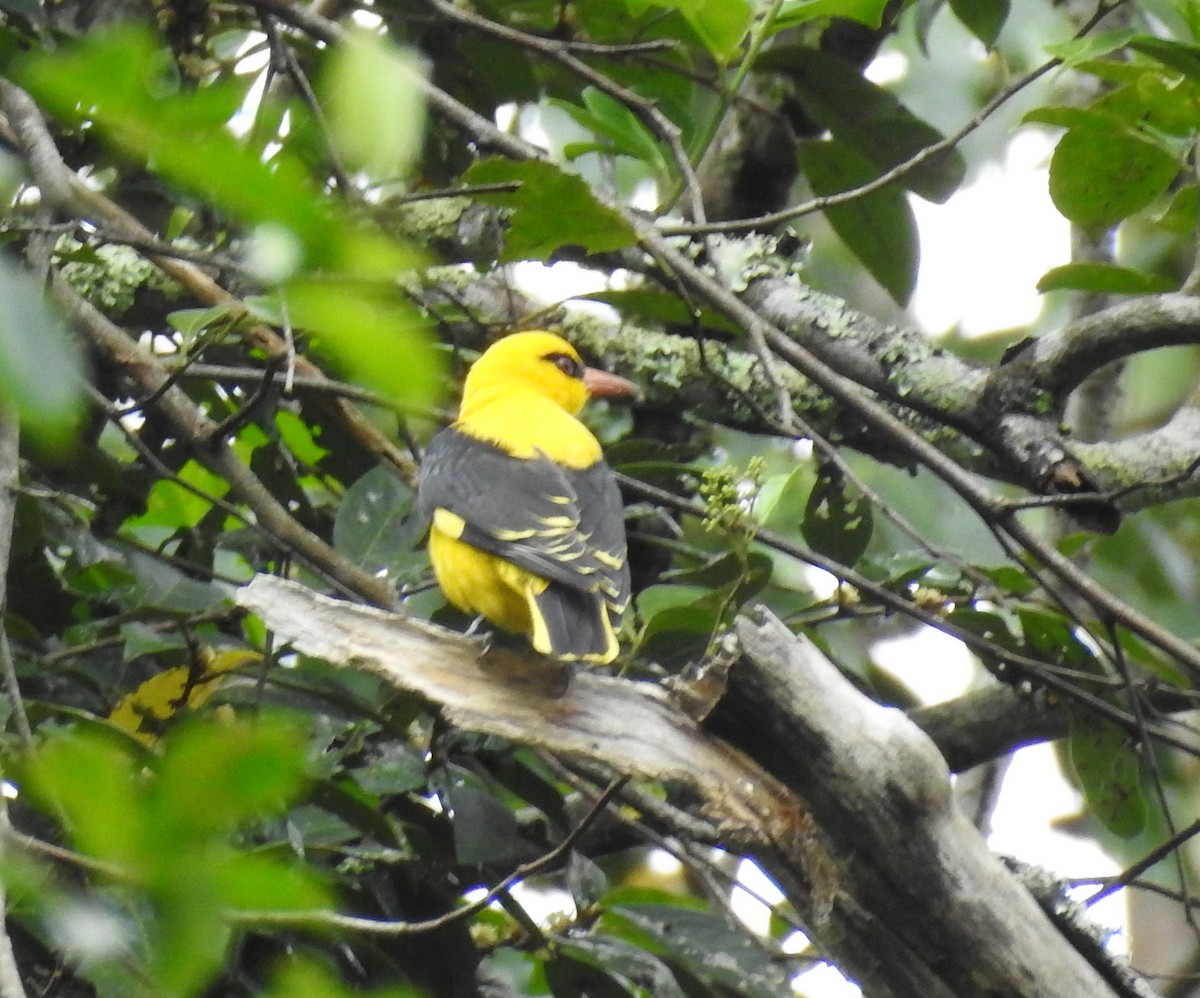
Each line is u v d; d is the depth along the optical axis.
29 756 4.36
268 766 3.31
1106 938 7.31
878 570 11.33
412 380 3.24
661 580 10.31
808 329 11.01
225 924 4.64
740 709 6.96
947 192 12.43
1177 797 14.45
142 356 9.61
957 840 7.06
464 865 9.68
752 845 7.10
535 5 12.05
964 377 10.54
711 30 10.64
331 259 3.26
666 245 8.70
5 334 2.55
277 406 10.43
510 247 8.80
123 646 9.34
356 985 8.81
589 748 7.08
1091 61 10.30
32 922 7.05
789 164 13.64
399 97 3.31
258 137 9.13
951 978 7.30
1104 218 10.67
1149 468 10.73
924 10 13.10
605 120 10.91
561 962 9.23
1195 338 9.95
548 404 10.23
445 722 8.49
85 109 2.96
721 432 15.57
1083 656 10.70
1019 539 8.34
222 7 11.84
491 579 8.71
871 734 6.91
